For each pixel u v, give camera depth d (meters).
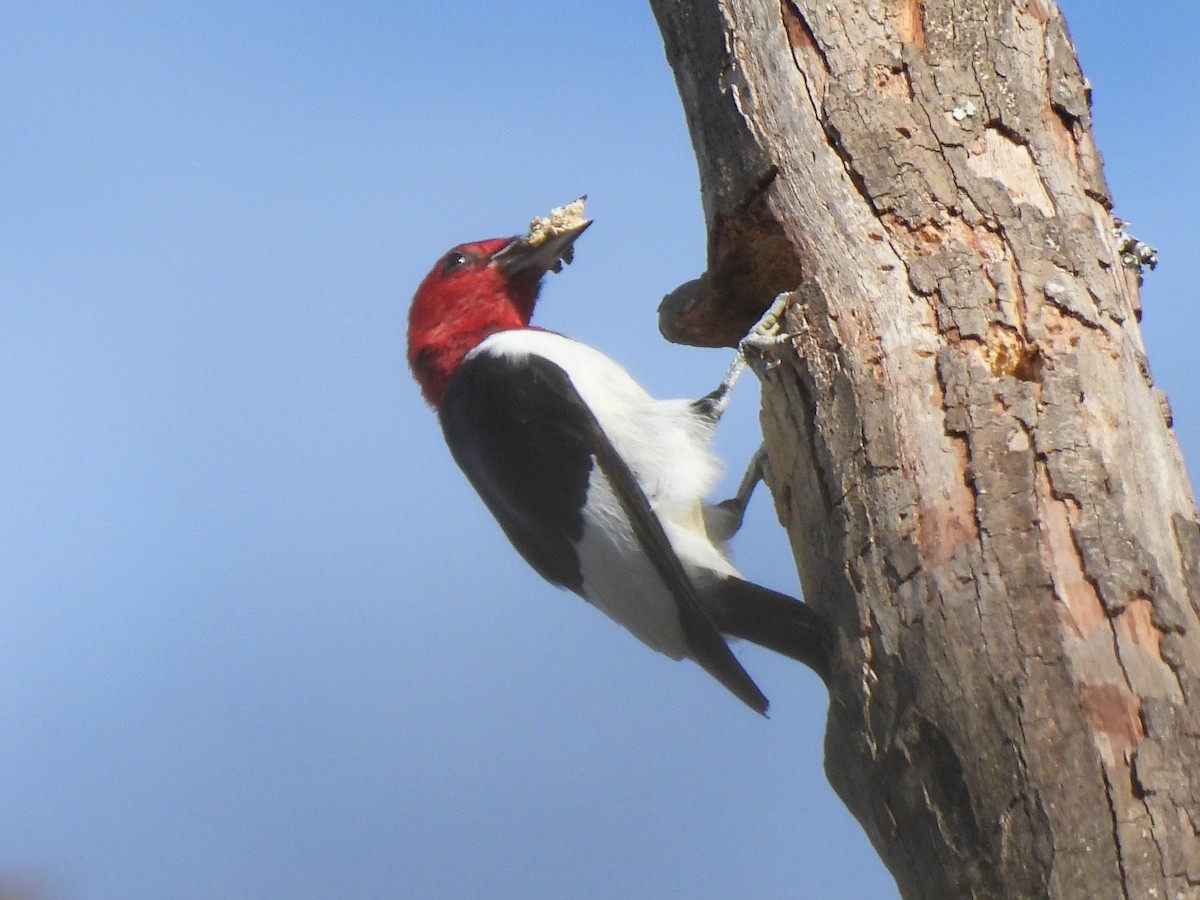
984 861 7.36
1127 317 8.91
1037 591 7.69
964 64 9.34
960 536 8.02
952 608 7.83
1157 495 8.18
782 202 9.30
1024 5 9.55
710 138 9.77
